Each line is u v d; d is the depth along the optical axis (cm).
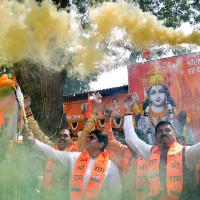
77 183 301
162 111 501
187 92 479
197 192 268
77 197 298
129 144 307
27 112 276
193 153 269
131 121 312
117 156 333
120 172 327
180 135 483
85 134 338
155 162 285
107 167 303
